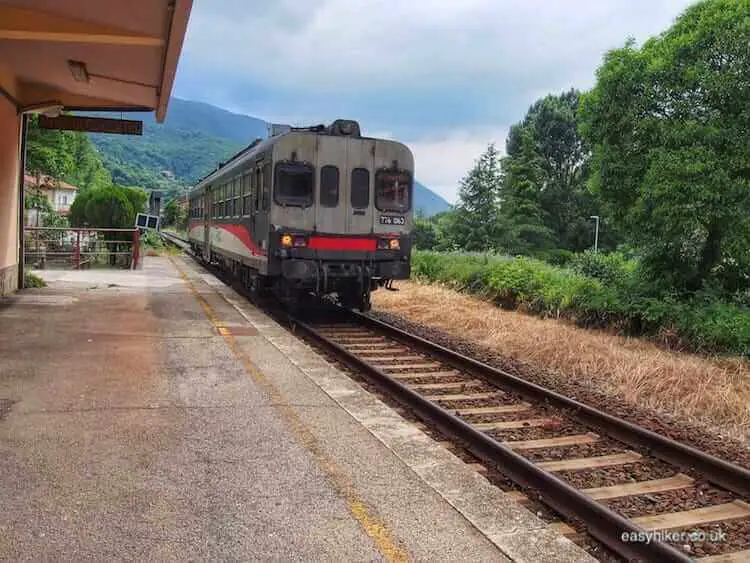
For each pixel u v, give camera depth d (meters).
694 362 9.17
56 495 3.80
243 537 3.39
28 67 10.89
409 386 7.70
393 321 13.04
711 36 11.23
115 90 11.73
